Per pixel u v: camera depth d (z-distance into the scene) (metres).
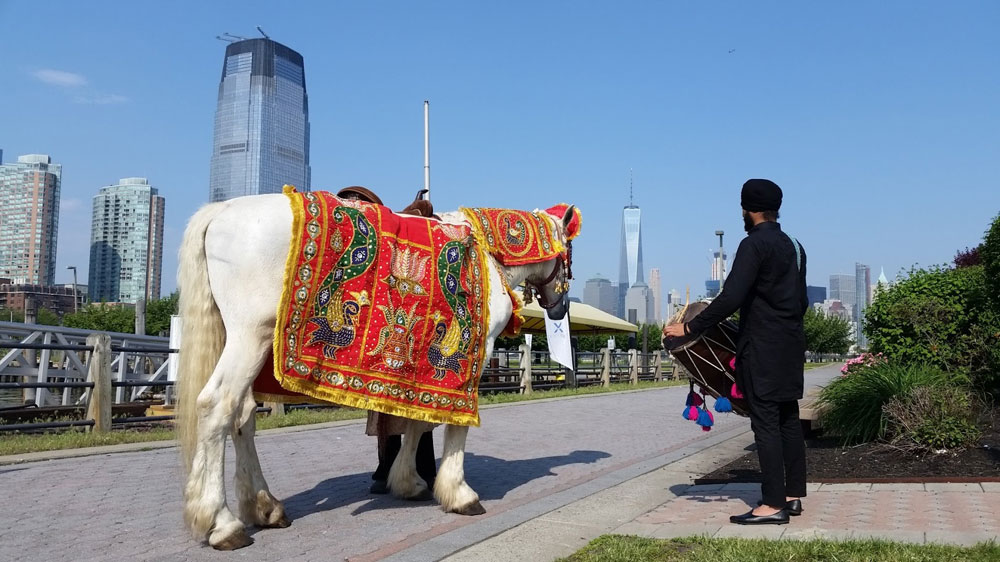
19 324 12.92
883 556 3.64
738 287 4.75
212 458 4.29
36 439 8.00
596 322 21.80
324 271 4.57
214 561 4.05
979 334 8.97
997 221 8.92
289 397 5.07
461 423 5.17
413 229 5.11
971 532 4.16
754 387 4.80
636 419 12.41
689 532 4.47
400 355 4.87
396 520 5.04
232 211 4.48
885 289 10.04
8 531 4.59
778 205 5.03
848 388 7.91
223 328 4.54
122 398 14.26
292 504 5.54
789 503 4.86
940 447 6.83
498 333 5.61
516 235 5.91
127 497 5.58
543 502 5.49
